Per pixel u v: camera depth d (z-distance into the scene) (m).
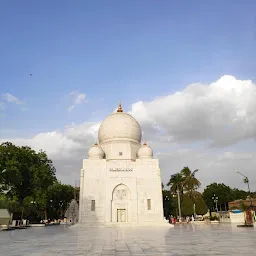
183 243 19.39
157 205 60.84
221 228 40.25
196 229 39.81
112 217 60.16
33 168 65.56
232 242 19.53
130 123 72.06
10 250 16.62
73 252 15.18
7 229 46.31
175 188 92.88
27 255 14.16
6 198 70.00
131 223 55.84
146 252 14.66
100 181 62.28
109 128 71.19
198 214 92.69
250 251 14.53
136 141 71.81
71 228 52.56
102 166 63.47
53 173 74.12
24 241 23.39
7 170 56.94
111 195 61.16
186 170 93.31
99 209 60.25
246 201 77.00
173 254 13.70
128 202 61.28
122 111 77.25
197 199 90.00
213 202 119.06
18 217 79.00
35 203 70.44
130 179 62.56
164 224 56.00
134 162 63.97
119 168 63.28
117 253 14.43
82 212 59.88
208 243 19.09
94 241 22.36
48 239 25.38
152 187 62.16
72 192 116.31
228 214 65.25
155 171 63.38
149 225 55.62
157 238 24.47
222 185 122.75
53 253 14.88
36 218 93.62
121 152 68.19
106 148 69.88
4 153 59.03
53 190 100.56
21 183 64.19
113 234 31.64
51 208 106.88
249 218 51.41
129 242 20.91
